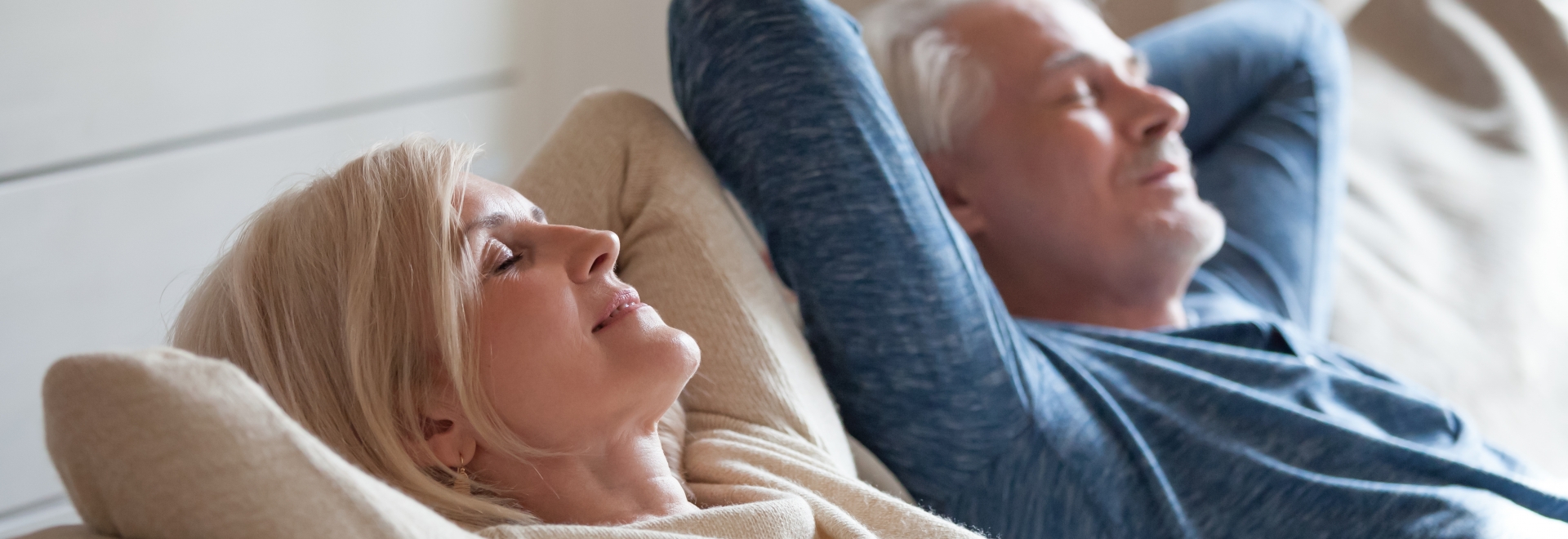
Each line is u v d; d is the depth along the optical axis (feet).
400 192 2.39
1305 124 4.92
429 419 2.38
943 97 4.18
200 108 5.77
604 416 2.41
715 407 3.04
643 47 7.74
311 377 2.31
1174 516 3.18
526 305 2.37
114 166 5.52
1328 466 3.31
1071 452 3.26
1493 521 3.01
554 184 3.44
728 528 2.29
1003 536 3.25
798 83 3.25
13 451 5.34
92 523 1.78
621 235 3.40
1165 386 3.49
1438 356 4.50
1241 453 3.28
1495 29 5.94
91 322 5.55
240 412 1.72
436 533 1.85
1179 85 4.91
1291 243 4.67
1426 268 4.93
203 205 5.88
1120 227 4.01
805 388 3.13
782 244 3.36
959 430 3.29
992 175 4.15
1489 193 5.18
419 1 6.52
